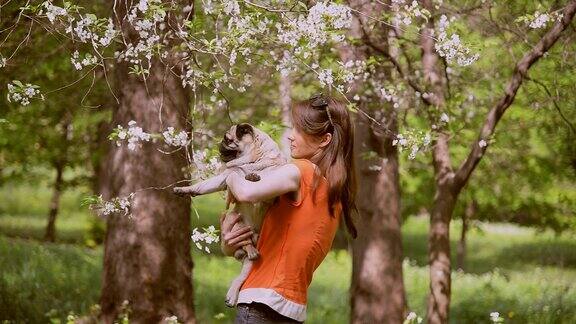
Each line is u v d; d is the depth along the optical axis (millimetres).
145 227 10078
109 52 10070
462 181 11156
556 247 32094
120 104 9852
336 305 18344
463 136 11570
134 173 9992
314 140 4148
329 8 5926
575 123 12375
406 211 23078
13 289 13812
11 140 20812
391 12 9070
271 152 4137
